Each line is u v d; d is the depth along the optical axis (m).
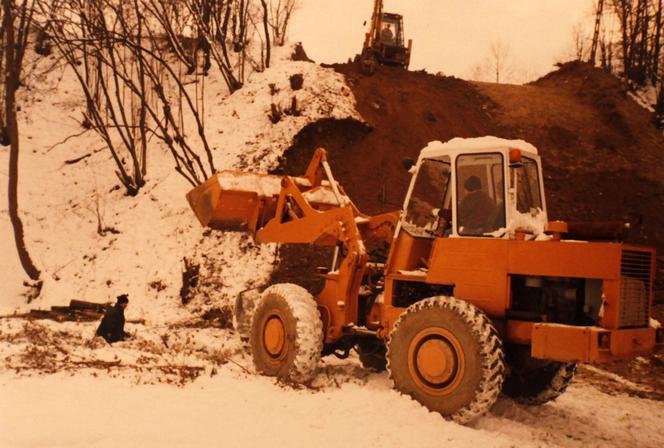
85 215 18.98
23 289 16.48
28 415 4.86
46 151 22.34
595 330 5.55
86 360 7.39
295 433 5.09
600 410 7.86
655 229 17.45
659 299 13.72
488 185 6.66
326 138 19.72
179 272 15.23
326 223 7.77
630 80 28.52
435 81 25.56
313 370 7.19
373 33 27.92
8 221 18.92
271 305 7.51
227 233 16.22
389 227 7.89
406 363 6.41
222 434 4.84
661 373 10.62
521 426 6.05
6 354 7.31
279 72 23.28
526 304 6.44
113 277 15.70
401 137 20.55
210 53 26.30
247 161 18.56
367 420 5.71
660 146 21.84
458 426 5.76
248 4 27.05
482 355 5.86
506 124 22.81
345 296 7.51
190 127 21.61
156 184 19.22
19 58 20.25
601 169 20.33
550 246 6.01
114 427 4.73
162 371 7.07
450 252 6.62
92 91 24.02
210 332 11.27
